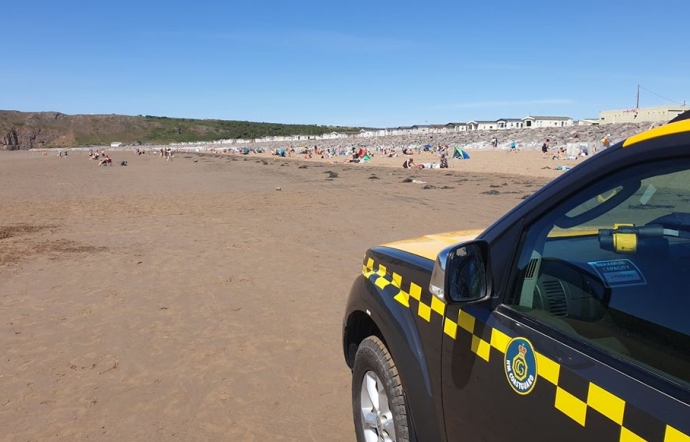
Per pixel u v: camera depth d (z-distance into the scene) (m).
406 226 11.84
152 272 8.13
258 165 45.34
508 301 2.06
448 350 2.28
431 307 2.45
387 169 36.28
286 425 3.76
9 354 5.02
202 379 4.48
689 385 1.42
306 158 63.91
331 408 3.99
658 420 1.36
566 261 2.17
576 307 1.94
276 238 10.81
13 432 3.68
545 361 1.76
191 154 93.44
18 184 27.28
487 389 2.02
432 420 2.40
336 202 16.83
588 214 2.02
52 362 4.84
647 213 2.11
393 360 2.73
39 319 6.00
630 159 1.68
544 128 82.50
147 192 21.80
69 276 7.93
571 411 1.63
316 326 5.70
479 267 2.13
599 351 1.66
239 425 3.76
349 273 7.90
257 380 4.45
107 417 3.88
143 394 4.23
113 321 5.92
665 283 1.83
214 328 5.67
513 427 1.88
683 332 1.62
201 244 10.33
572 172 1.92
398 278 2.87
